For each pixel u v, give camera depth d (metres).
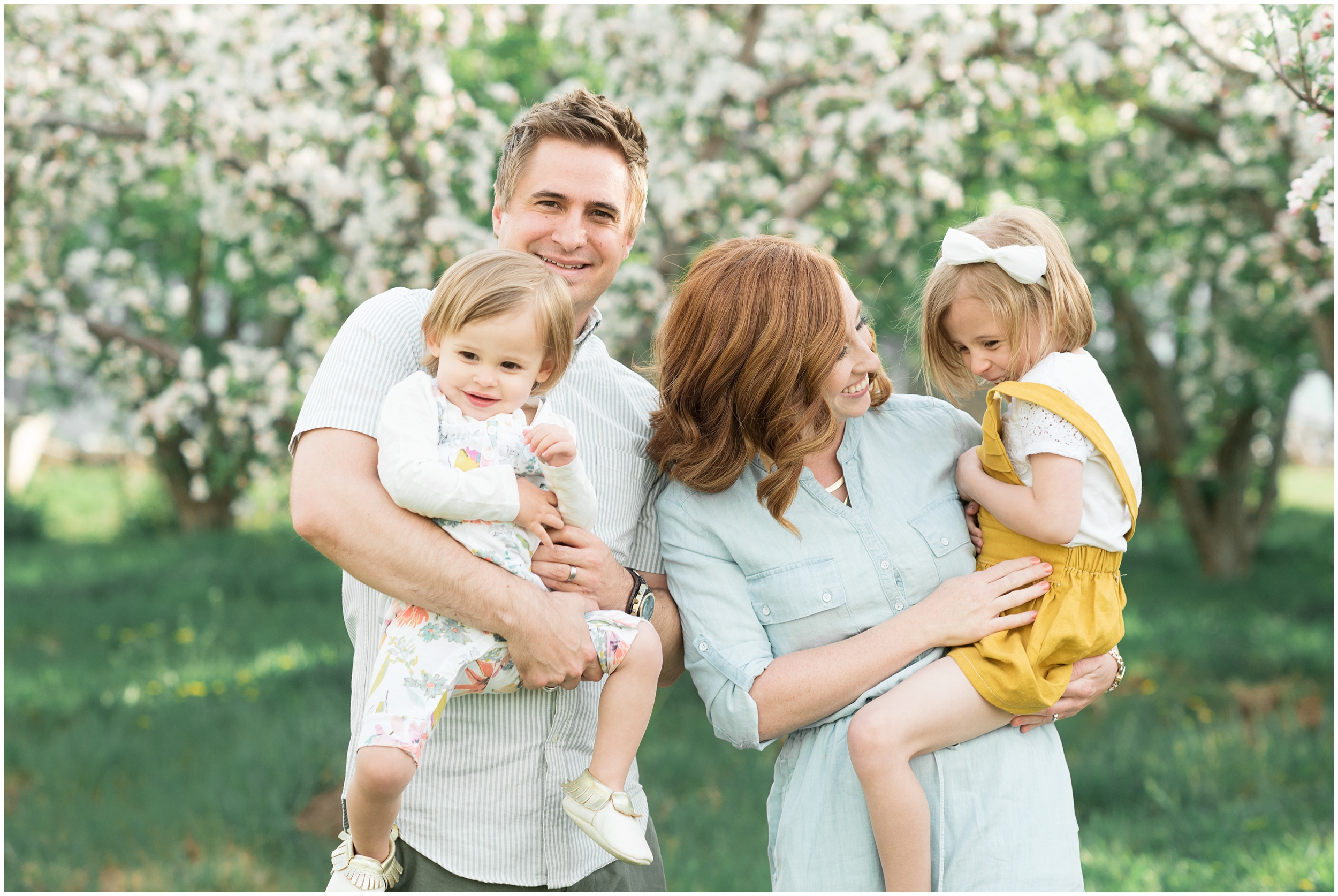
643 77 5.90
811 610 2.02
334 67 5.34
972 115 5.88
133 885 4.25
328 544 1.81
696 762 5.33
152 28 5.77
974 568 2.12
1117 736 5.63
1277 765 5.20
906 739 1.89
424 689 1.83
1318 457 20.78
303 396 5.65
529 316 1.91
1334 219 2.57
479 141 5.34
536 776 2.01
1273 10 2.61
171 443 13.49
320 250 6.64
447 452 1.89
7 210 6.30
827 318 1.97
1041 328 2.09
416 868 1.97
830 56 5.84
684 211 5.36
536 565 1.96
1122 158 7.45
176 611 9.05
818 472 2.10
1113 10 5.55
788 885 2.00
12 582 10.44
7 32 5.57
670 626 2.16
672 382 2.11
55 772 5.20
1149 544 13.88
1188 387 11.38
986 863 1.92
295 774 5.08
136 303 7.23
